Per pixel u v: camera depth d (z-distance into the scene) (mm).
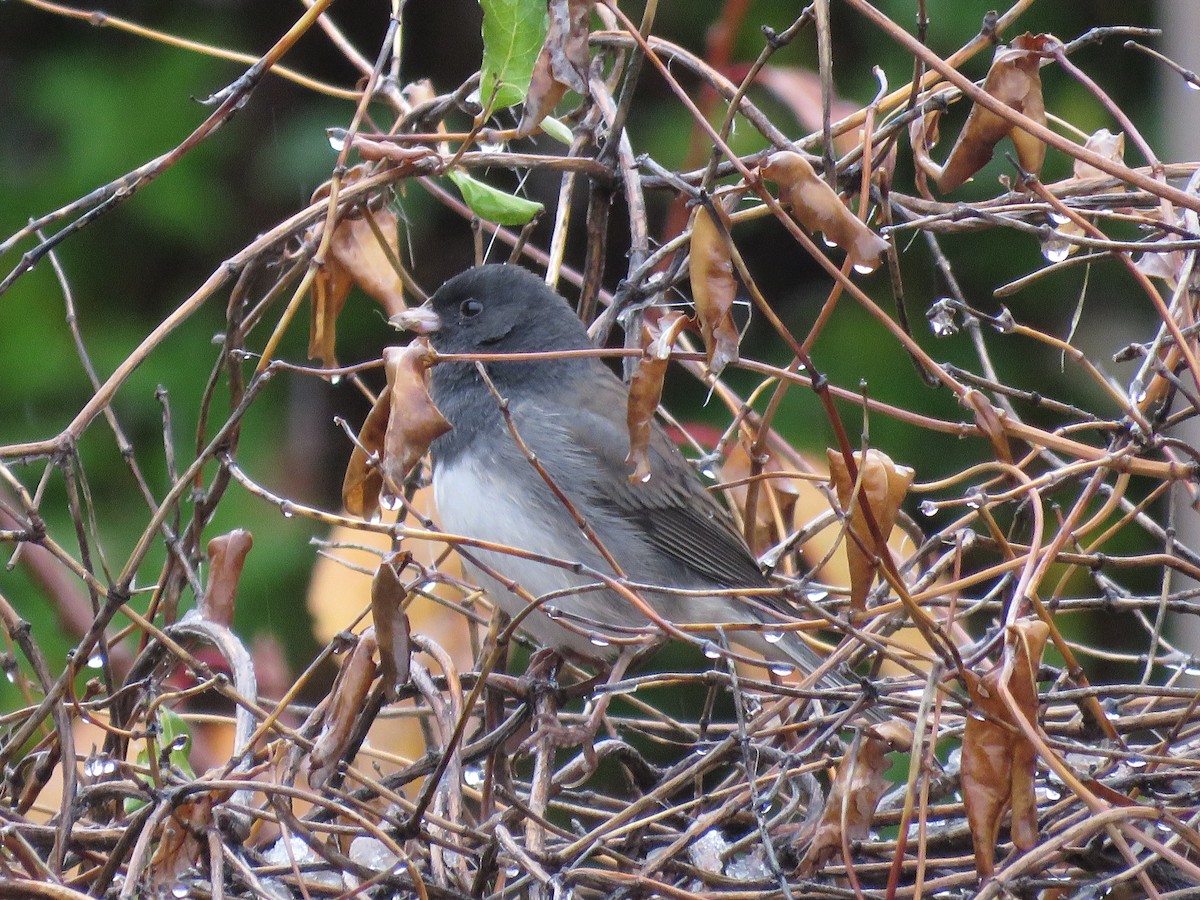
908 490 3850
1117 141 4500
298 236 4785
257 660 5465
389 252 4473
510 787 4219
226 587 4125
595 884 3797
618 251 9859
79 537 3859
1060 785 3953
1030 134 3756
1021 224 3961
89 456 8523
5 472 3748
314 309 4590
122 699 4289
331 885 3834
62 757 3773
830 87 4020
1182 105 7574
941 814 4051
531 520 5211
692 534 5543
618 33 4656
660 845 4203
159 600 4309
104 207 3941
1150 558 3912
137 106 9312
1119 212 4355
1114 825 3174
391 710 4715
